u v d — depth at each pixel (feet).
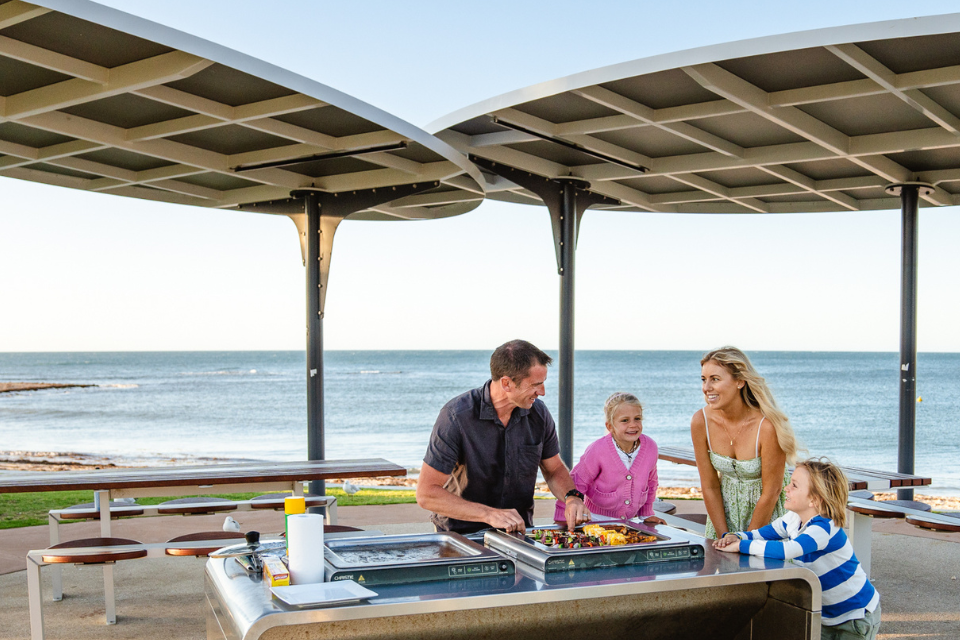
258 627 6.52
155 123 19.61
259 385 187.32
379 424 128.36
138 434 116.67
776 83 17.66
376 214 32.55
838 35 14.64
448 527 11.01
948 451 98.12
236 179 26.27
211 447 103.40
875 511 16.56
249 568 8.05
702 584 8.01
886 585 18.54
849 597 9.91
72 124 19.06
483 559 7.88
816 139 20.27
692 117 18.99
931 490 60.13
